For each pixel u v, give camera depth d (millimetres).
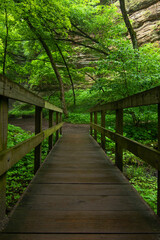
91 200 2008
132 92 7594
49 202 1950
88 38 15102
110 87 7668
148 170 4246
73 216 1677
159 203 1678
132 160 4703
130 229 1491
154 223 1580
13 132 7168
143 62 6793
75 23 14062
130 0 18016
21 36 14156
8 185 3363
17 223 1553
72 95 19531
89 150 4777
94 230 1472
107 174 2902
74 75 16500
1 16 12047
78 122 12992
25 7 9875
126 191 2262
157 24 15789
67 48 15219
